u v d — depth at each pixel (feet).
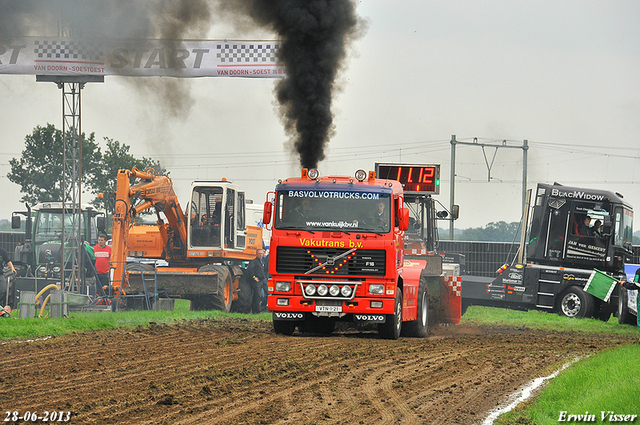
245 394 95.40
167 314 216.33
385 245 161.27
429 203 214.28
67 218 322.55
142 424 77.41
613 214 251.39
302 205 163.94
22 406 84.28
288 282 162.30
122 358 123.65
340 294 160.86
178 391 95.61
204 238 266.36
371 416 85.15
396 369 121.19
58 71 243.60
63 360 119.85
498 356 142.72
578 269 253.03
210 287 248.73
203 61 244.01
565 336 191.93
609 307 248.11
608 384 98.78
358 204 163.32
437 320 209.26
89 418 79.51
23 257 313.32
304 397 94.73
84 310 221.25
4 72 242.99
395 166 211.82
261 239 305.32
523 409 91.91
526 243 262.26
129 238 273.33
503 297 263.29
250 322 211.61
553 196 258.78
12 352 129.39
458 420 84.79
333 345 150.71
